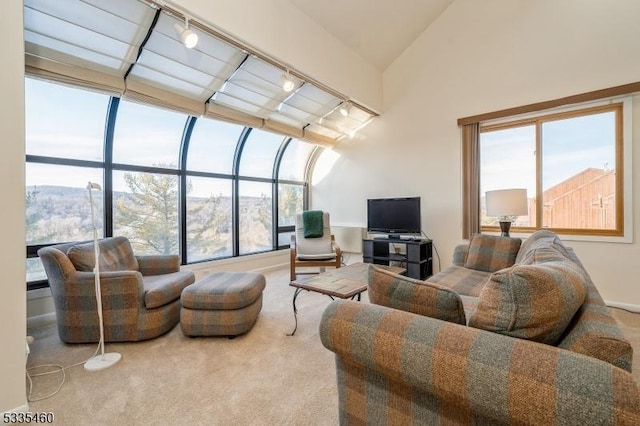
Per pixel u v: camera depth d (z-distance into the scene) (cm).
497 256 265
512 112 349
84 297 223
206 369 188
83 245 244
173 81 288
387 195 468
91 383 175
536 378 71
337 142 529
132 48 239
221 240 432
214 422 142
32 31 207
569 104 314
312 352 209
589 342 79
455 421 91
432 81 417
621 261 294
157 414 148
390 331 97
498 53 363
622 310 288
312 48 327
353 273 272
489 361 78
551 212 334
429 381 87
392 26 386
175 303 257
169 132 364
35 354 210
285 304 314
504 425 82
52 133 274
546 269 93
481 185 382
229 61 281
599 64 303
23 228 146
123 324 225
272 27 278
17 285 143
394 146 458
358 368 112
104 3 200
